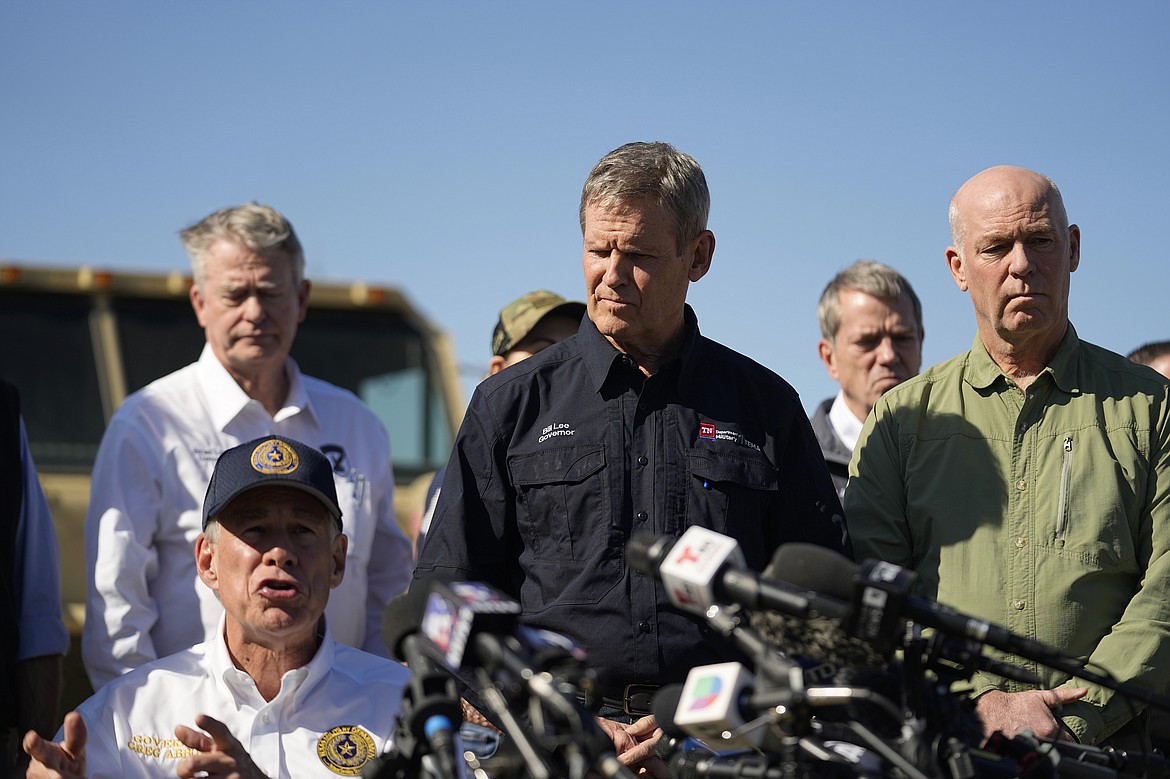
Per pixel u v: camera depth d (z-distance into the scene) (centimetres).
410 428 873
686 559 261
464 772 351
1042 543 409
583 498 394
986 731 301
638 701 384
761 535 404
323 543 405
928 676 273
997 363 427
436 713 256
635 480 395
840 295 614
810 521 408
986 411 426
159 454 495
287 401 526
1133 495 408
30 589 481
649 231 392
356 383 870
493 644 243
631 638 382
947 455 426
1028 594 406
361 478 528
